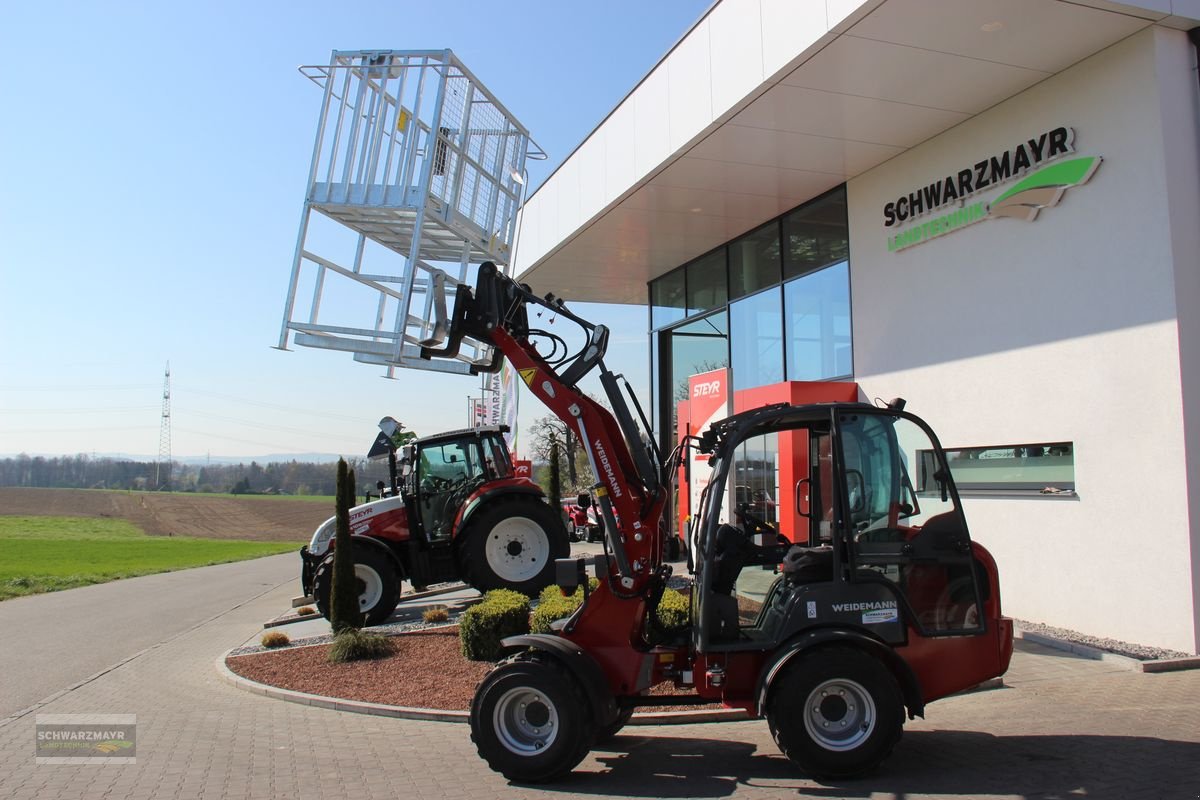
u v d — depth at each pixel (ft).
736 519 21.48
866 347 40.32
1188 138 27.55
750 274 50.98
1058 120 30.81
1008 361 32.48
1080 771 16.85
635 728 21.91
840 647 17.06
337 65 45.44
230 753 20.58
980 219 33.88
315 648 33.86
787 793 16.56
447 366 45.32
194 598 61.05
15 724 24.47
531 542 41.45
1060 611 29.99
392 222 47.32
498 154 53.06
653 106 40.65
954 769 17.38
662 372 62.44
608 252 55.62
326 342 45.32
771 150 38.19
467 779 18.20
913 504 18.43
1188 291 26.76
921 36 28.37
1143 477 27.30
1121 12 26.61
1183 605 26.02
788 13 30.42
